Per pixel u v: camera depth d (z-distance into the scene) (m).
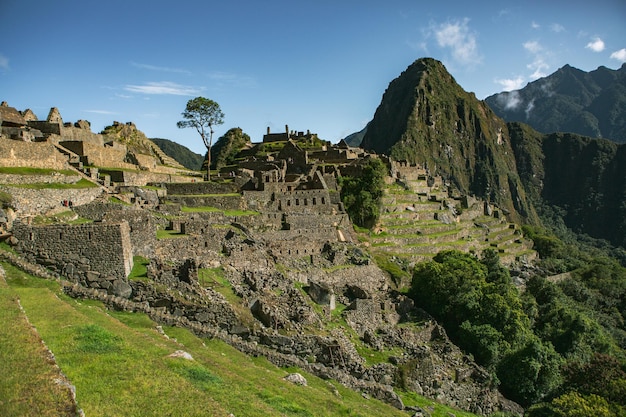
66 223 44.03
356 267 76.12
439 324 76.25
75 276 38.84
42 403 18.67
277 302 52.62
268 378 35.53
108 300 37.75
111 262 40.22
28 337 23.95
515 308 81.44
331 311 62.00
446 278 82.44
